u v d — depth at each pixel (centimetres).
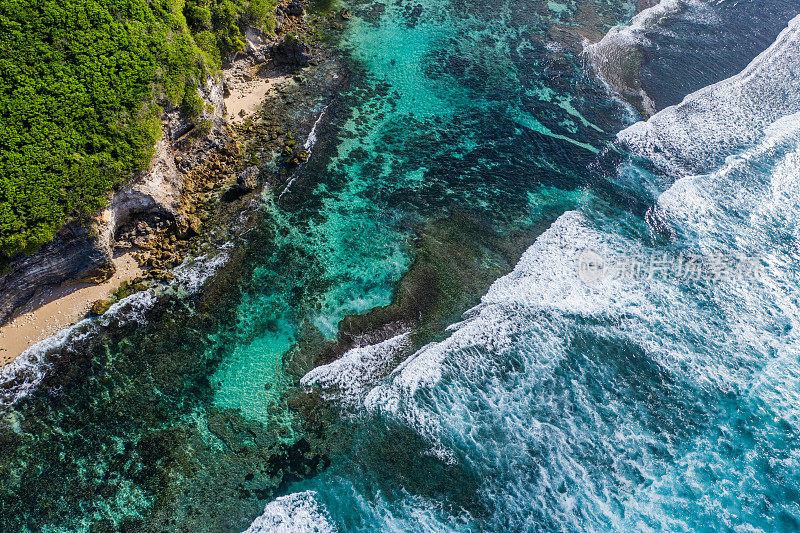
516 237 3497
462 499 2462
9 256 2764
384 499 2467
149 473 2522
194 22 3869
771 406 2759
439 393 2781
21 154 2873
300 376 2842
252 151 3822
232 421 2688
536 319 3078
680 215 3619
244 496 2478
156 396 2761
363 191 3709
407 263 3334
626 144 4100
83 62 3170
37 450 2566
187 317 3045
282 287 3198
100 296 3062
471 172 3881
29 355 2827
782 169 3856
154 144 3222
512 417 2706
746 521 2411
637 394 2803
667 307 3145
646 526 2395
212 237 3378
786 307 3148
